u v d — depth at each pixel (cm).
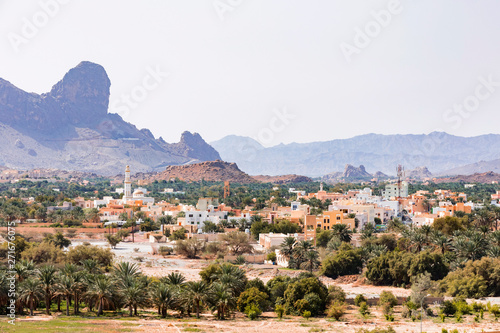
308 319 12006
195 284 11912
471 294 13712
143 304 12081
